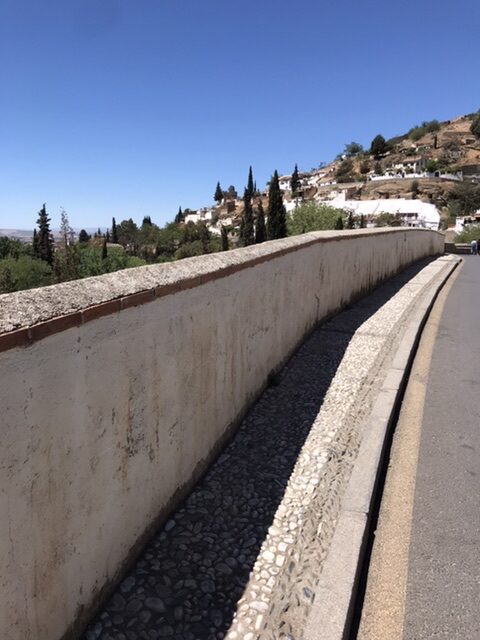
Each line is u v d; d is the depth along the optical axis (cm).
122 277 229
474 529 274
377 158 14512
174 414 265
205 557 241
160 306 242
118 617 206
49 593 175
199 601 215
